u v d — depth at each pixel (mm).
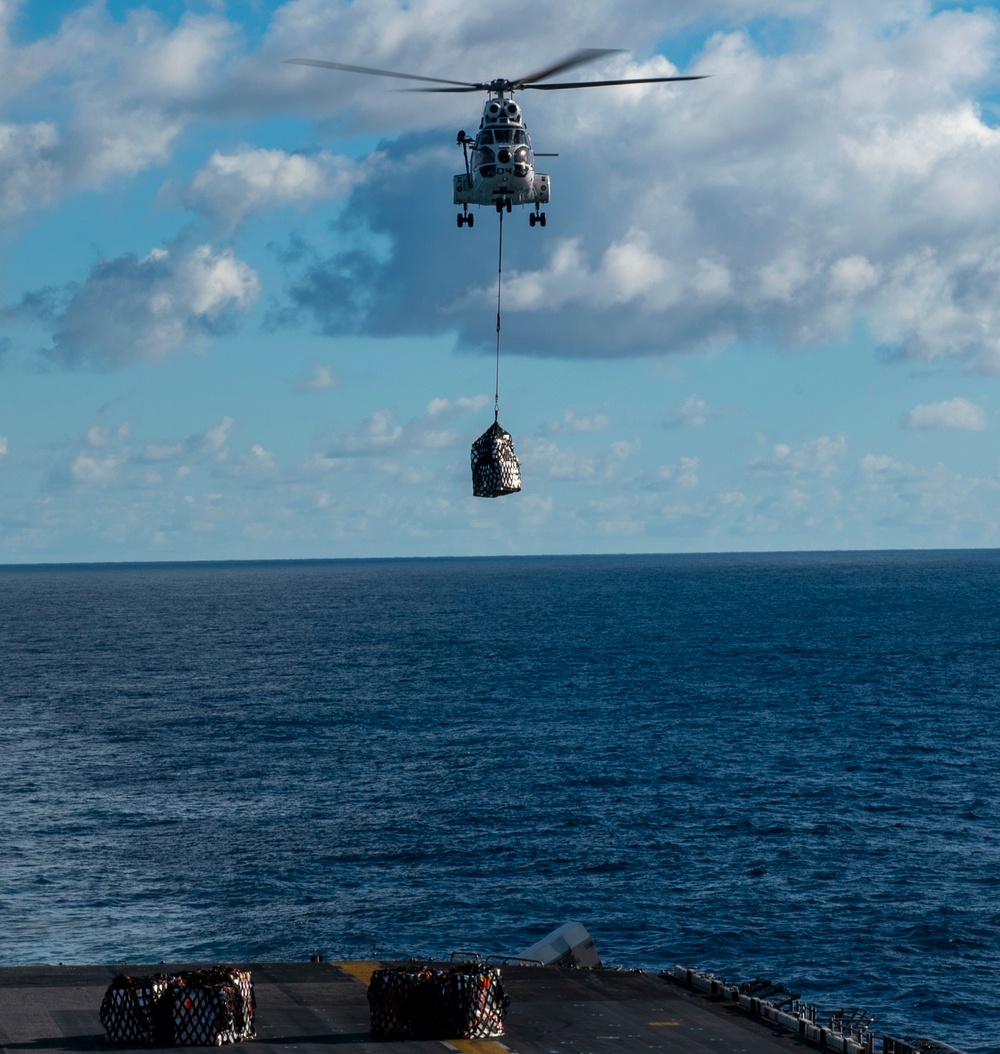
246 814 83750
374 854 73938
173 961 57094
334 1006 39469
